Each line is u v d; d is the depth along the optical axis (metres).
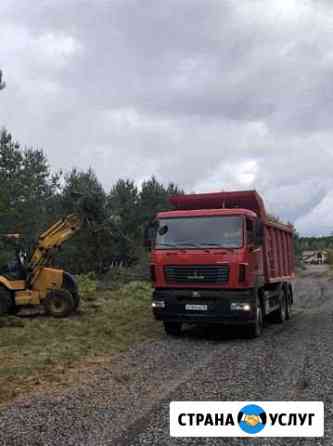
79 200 16.31
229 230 11.60
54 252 15.45
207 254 11.51
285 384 7.40
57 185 36.09
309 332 12.70
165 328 12.45
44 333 12.12
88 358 9.54
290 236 17.22
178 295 11.64
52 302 14.80
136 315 15.77
